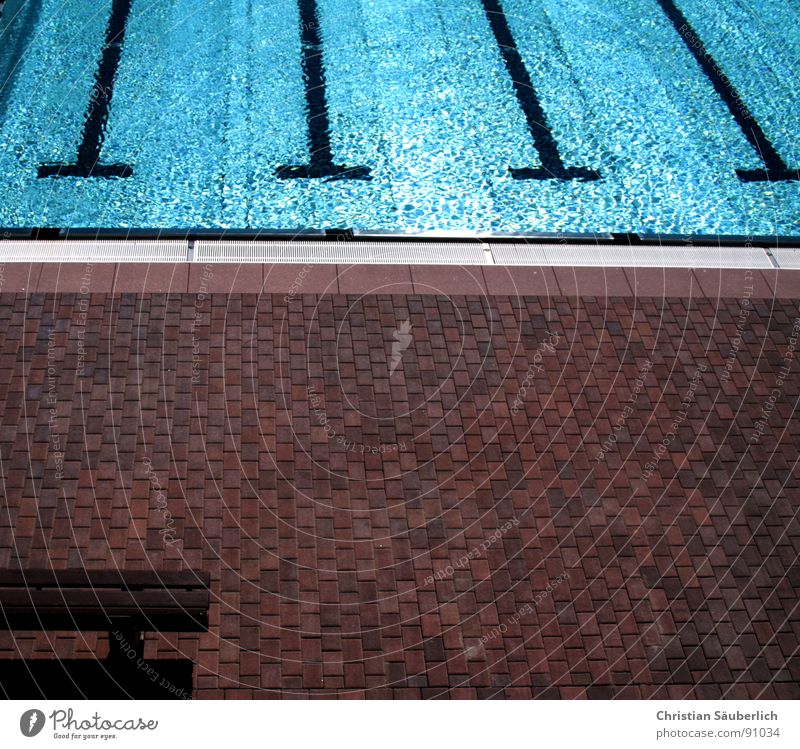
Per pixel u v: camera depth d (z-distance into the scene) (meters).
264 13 8.54
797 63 8.48
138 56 7.98
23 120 7.32
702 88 8.19
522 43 8.51
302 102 7.74
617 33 8.67
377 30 8.51
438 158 7.33
